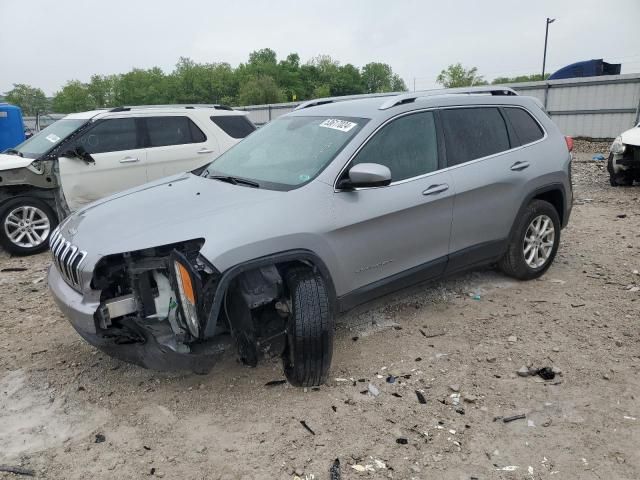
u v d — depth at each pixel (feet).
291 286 10.76
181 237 10.30
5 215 22.53
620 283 16.79
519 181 15.52
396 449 9.40
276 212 11.01
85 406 10.95
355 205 12.00
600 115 70.13
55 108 294.46
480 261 15.34
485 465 8.97
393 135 13.16
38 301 17.10
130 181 25.27
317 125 13.85
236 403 10.88
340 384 11.45
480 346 12.98
